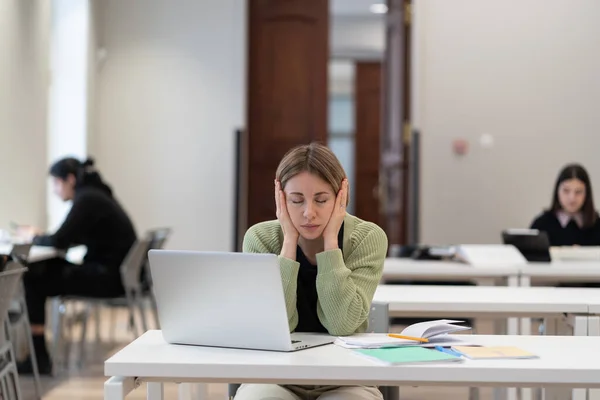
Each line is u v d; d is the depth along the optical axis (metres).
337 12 13.06
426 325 2.46
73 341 7.08
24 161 6.80
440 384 2.10
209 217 9.02
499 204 8.98
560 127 8.97
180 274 2.32
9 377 4.05
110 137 9.00
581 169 6.12
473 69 8.96
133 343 2.39
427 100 8.96
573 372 2.08
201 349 2.30
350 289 2.54
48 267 6.07
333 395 2.45
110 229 6.28
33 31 6.99
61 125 8.29
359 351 2.24
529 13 8.96
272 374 2.09
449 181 8.97
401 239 8.75
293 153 2.58
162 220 9.03
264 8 9.23
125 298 6.23
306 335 2.54
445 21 8.96
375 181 13.65
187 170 9.02
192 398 3.65
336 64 14.98
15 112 6.59
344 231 2.71
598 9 8.96
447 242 8.95
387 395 2.89
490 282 7.30
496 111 8.97
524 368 2.08
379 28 13.41
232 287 2.27
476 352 2.24
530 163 8.98
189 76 9.02
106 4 8.99
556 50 8.97
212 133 9.03
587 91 8.97
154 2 9.01
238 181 8.91
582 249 5.39
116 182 9.01
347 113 15.36
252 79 9.25
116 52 9.00
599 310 3.10
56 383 5.50
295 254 2.61
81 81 8.30
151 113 9.02
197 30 9.02
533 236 5.10
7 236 6.05
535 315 3.30
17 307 5.54
